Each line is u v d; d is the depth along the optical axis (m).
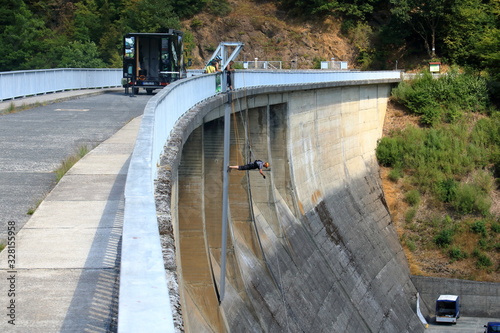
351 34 93.94
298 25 97.06
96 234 12.45
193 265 25.31
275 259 33.62
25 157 20.38
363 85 60.22
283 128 42.91
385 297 44.31
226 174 27.30
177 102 19.84
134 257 5.75
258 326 27.17
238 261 29.23
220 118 32.09
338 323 35.97
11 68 75.44
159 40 47.38
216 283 25.77
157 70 48.06
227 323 24.36
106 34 86.62
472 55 78.94
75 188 16.06
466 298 46.88
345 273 41.75
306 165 46.28
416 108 64.38
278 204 38.53
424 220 52.88
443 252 49.97
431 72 69.44
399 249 50.81
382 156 60.16
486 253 49.38
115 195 15.44
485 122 61.44
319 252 40.16
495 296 46.50
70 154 21.03
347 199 51.12
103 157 20.22
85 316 8.73
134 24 88.69
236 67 84.88
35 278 10.12
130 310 4.57
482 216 52.09
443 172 56.84
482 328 44.38
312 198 45.38
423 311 46.84
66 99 41.50
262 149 40.19
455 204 52.84
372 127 62.50
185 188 27.44
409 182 56.56
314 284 36.38
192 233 26.59
